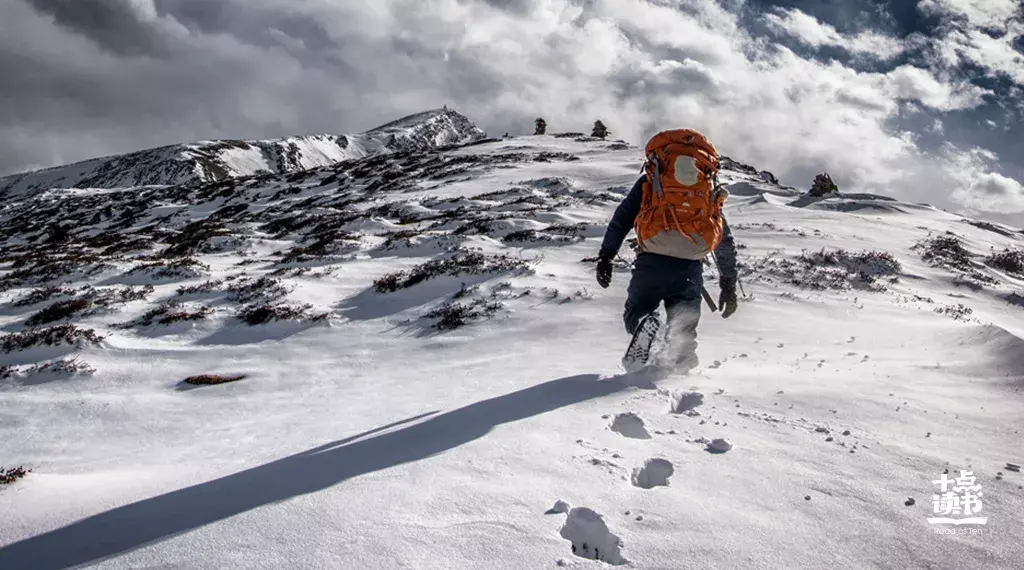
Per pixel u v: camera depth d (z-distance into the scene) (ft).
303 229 89.35
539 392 16.65
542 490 10.62
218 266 58.49
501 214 75.46
